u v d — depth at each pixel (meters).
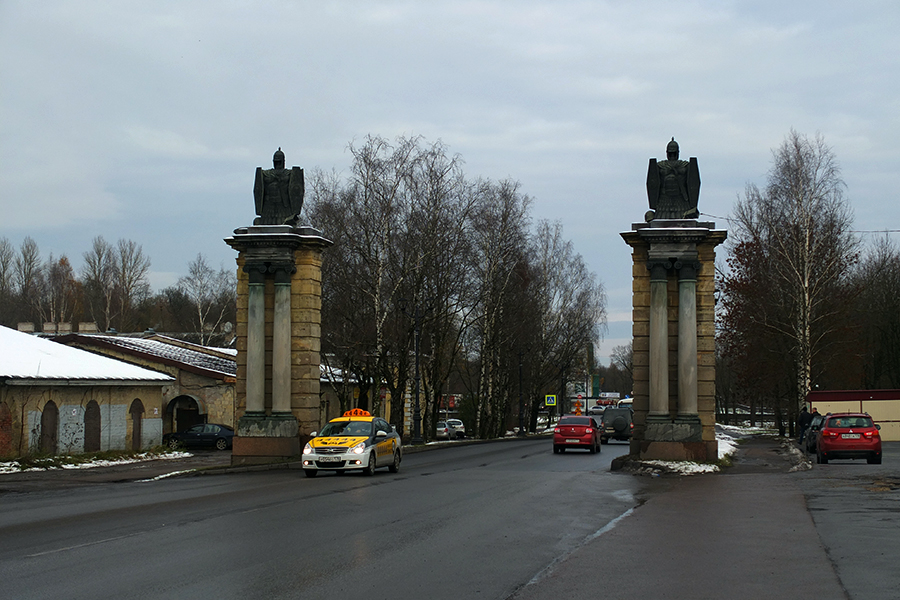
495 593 8.38
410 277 47.09
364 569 9.59
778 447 42.16
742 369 59.62
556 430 39.09
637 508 15.47
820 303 51.78
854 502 15.66
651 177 27.64
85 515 14.89
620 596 8.23
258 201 30.17
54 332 66.25
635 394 27.39
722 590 8.45
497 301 56.97
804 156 48.00
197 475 26.25
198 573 9.34
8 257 101.38
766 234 53.00
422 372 56.41
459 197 48.59
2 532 12.66
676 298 27.16
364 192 45.53
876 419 48.56
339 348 45.94
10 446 31.45
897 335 66.38
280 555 10.48
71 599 8.07
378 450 24.84
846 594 8.17
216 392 48.69
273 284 29.86
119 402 37.91
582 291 73.50
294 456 29.02
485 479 22.53
